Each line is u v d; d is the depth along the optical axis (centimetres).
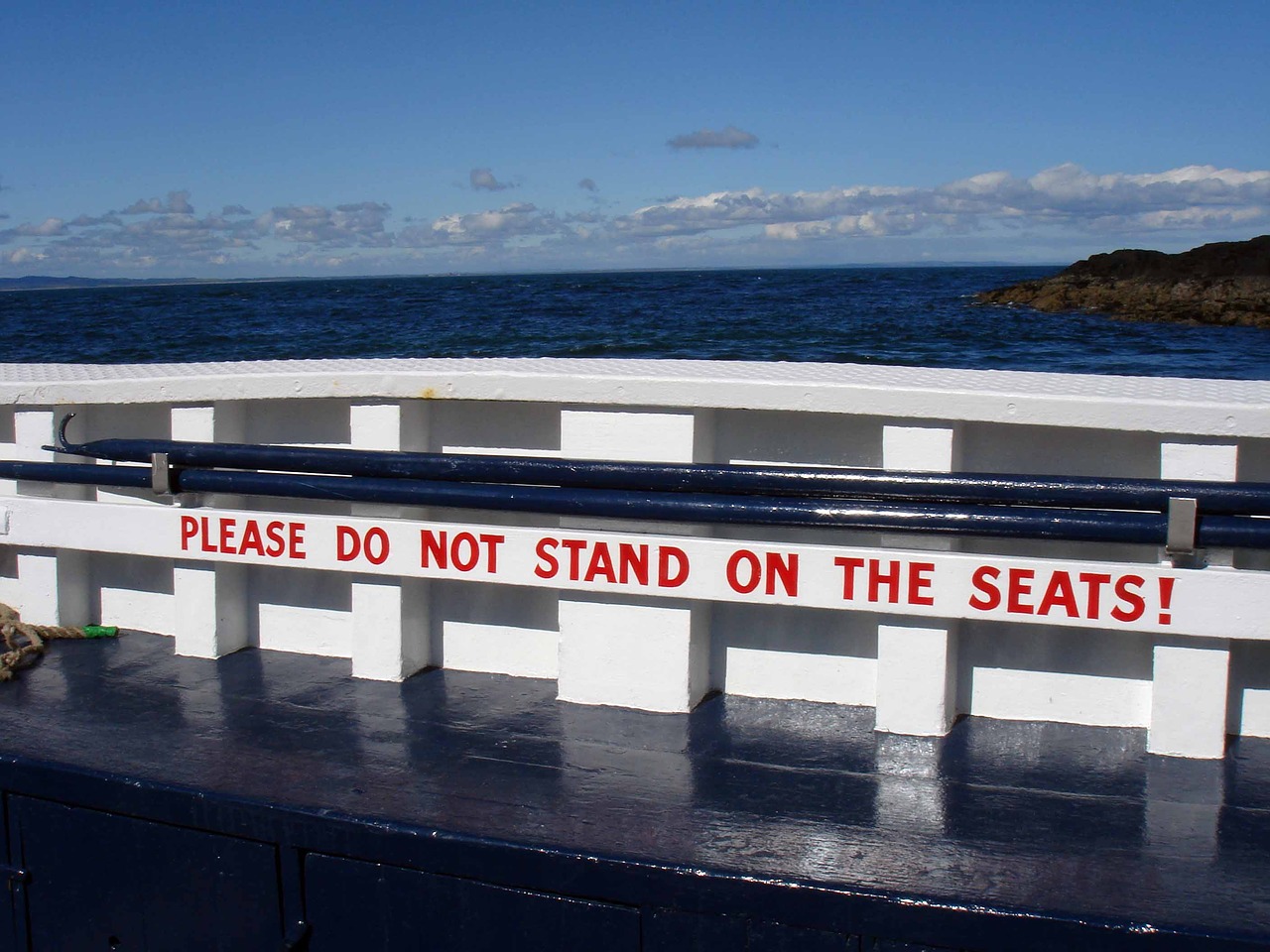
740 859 254
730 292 9362
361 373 359
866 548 313
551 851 256
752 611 351
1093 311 5397
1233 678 321
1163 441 308
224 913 287
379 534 353
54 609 412
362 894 273
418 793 287
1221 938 223
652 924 253
